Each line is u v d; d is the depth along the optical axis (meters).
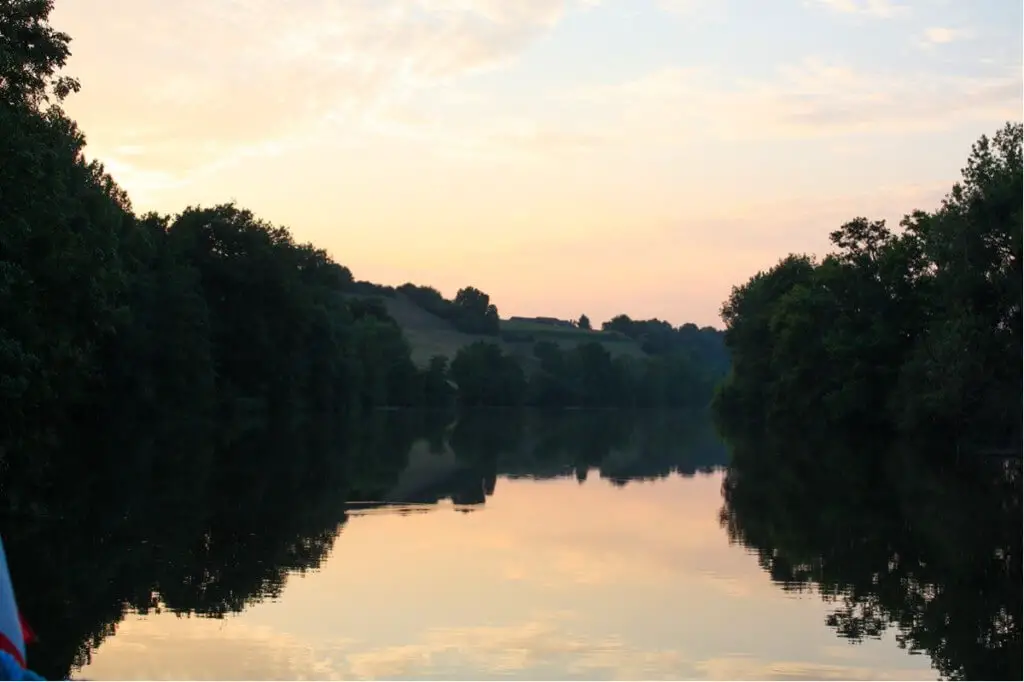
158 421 66.12
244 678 12.20
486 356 161.75
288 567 19.16
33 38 33.62
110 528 22.91
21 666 5.36
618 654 13.55
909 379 56.06
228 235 83.06
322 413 98.12
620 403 184.25
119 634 14.09
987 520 26.47
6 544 20.45
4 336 29.22
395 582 17.95
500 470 41.53
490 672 12.68
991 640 14.34
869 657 13.50
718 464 45.69
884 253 66.31
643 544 22.45
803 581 18.45
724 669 12.95
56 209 32.50
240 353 83.00
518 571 19.20
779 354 76.19
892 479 38.06
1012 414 50.50
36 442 40.47
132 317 53.84
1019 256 50.44
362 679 12.30
